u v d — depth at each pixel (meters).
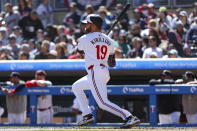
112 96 33.91
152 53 37.28
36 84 32.41
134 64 34.59
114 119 33.09
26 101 34.03
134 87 31.59
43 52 40.31
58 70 35.09
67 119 33.94
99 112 33.09
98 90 23.09
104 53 23.39
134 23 48.31
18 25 50.09
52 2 55.94
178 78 36.03
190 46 42.94
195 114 32.12
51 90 32.34
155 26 43.06
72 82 37.41
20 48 45.22
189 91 31.22
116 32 44.41
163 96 32.22
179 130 26.33
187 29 45.91
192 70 34.97
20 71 35.91
